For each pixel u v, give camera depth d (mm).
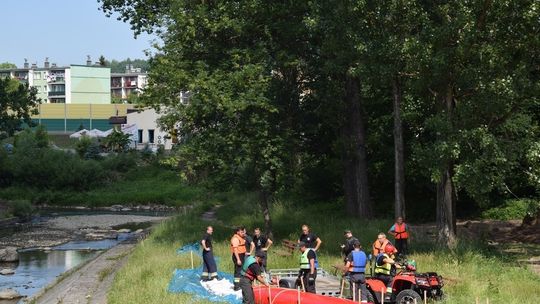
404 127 34406
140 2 34219
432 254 21734
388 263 16203
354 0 23438
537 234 27688
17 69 171500
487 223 32000
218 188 28422
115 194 66438
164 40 28000
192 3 28125
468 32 21516
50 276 27844
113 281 21078
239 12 27625
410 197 36969
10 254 31922
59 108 126375
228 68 27312
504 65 22547
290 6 28141
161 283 18703
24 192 65562
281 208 37844
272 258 22562
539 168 23047
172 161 27344
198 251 25531
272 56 28719
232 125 26984
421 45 21969
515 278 18359
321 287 16328
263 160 27328
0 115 64875
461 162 22578
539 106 29312
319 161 40156
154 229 37625
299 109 30156
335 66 26594
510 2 21266
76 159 70812
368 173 38000
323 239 26703
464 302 15562
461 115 22547
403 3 22719
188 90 27016
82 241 40188
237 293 17531
